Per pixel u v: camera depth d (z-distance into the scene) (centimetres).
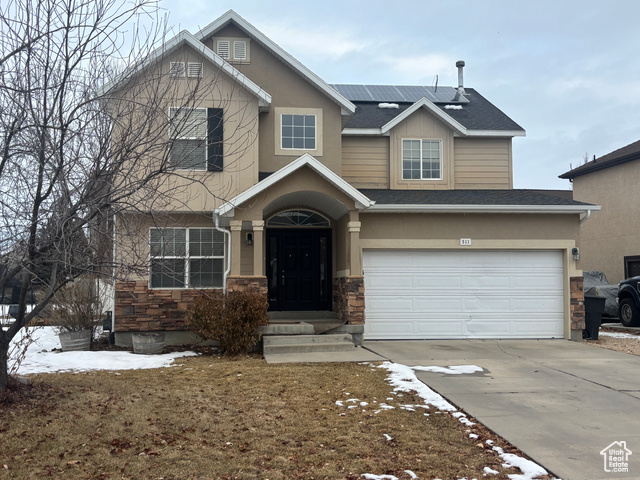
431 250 1362
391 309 1348
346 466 539
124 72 787
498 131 1653
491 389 828
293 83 1459
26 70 673
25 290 700
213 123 1290
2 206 655
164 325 1287
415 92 2000
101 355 1127
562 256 1388
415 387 834
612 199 2277
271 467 535
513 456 561
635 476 514
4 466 517
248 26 1438
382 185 1638
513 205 1327
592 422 674
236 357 1118
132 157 708
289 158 1441
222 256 1334
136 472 516
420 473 524
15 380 736
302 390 816
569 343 1307
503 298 1371
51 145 646
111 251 755
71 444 575
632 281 1755
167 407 707
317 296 1470
